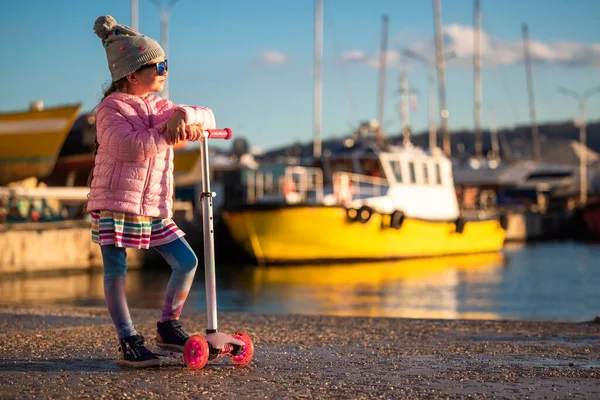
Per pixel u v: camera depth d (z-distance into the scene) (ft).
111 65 14.88
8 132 103.50
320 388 12.85
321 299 61.11
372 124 108.68
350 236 96.17
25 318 30.58
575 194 264.11
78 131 120.57
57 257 92.89
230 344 15.02
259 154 206.59
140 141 14.24
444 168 112.57
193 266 15.47
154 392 12.38
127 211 14.53
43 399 11.84
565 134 543.39
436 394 12.45
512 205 232.94
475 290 68.85
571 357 17.62
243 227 93.35
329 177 103.55
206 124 15.03
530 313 51.90
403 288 70.69
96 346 19.01
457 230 111.96
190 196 141.28
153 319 30.89
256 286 72.74
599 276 84.07
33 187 114.32
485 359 16.99
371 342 21.88
